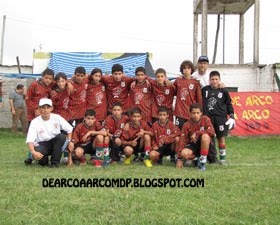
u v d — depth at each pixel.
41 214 3.61
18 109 14.19
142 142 6.89
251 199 4.20
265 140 12.23
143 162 7.05
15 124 14.30
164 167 6.40
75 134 6.71
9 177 5.27
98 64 17.61
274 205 3.95
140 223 3.36
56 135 6.28
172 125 6.84
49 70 6.90
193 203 4.01
